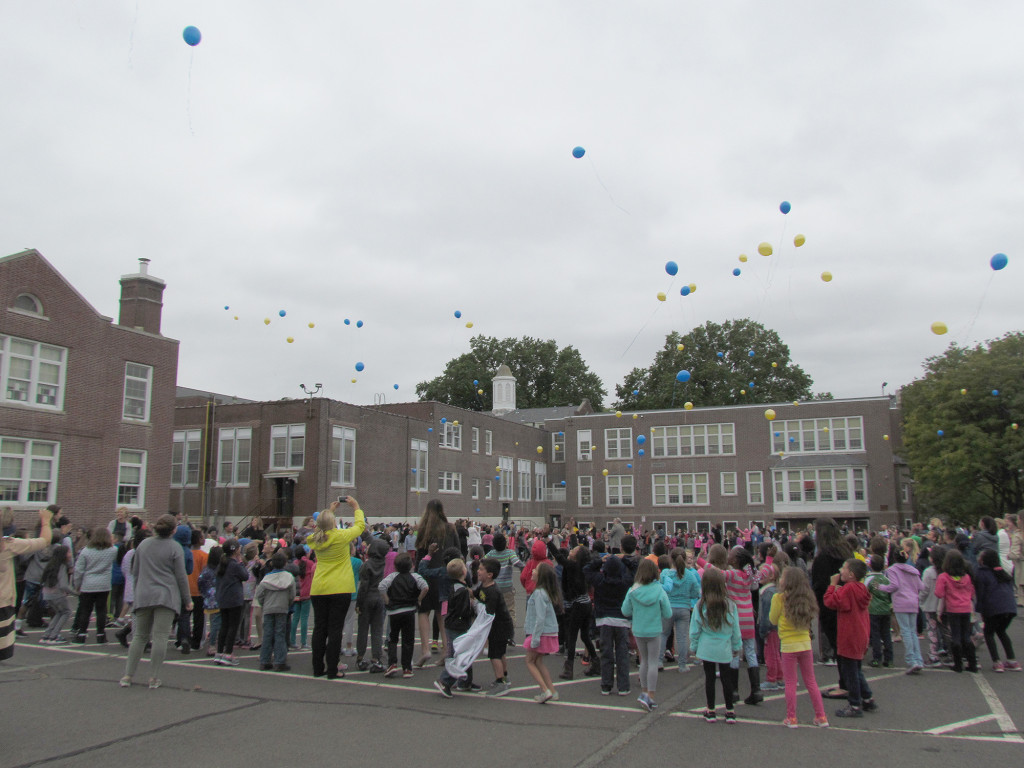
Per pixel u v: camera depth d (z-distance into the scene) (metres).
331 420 36.62
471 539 24.88
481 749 6.92
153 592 9.20
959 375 40.50
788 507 49.97
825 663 11.80
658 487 54.66
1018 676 10.73
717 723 8.02
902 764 6.55
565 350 91.06
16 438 23.81
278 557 10.73
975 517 44.12
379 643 10.60
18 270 24.14
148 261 30.91
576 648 13.55
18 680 9.59
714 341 69.69
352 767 6.36
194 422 38.94
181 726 7.55
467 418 49.81
